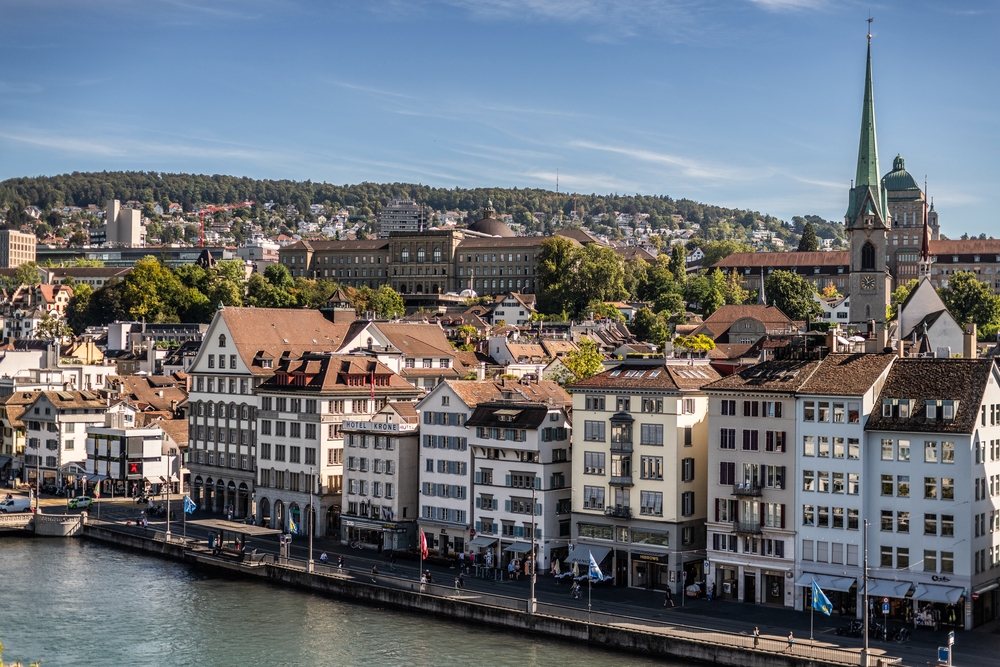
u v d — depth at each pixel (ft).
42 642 419.74
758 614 416.05
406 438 543.80
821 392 418.92
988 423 402.93
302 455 594.24
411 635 422.41
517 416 499.10
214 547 540.11
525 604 424.46
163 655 404.36
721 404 444.96
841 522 415.23
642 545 465.06
